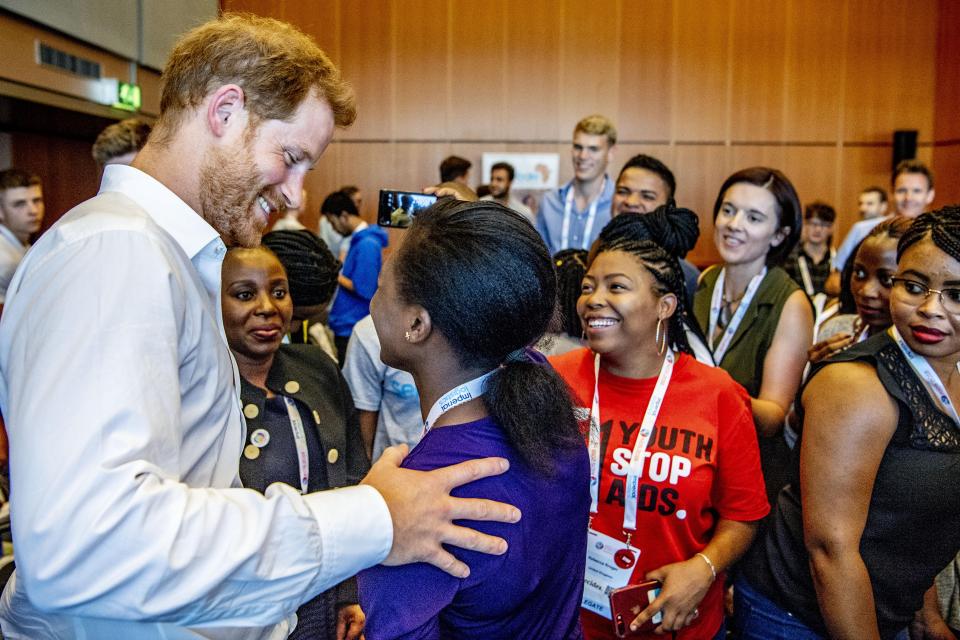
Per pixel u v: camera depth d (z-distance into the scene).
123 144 2.87
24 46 3.78
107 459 0.82
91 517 0.80
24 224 3.86
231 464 1.17
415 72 8.20
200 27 1.12
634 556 1.55
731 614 2.10
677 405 1.60
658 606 1.45
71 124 4.93
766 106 8.25
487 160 8.19
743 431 1.60
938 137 8.21
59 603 0.81
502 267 0.93
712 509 1.65
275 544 0.89
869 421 1.31
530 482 0.96
